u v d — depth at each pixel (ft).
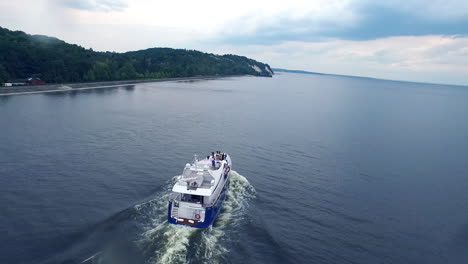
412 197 141.90
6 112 266.77
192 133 234.79
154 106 358.43
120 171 144.15
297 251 91.50
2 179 127.13
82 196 115.65
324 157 192.85
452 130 327.47
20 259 77.92
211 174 107.34
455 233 112.16
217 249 87.76
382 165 185.68
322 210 120.78
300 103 490.49
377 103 577.02
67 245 84.48
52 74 493.77
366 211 123.54
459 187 158.30
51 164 147.95
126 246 84.79
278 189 137.18
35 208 104.47
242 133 245.24
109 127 235.40
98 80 589.73
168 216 94.53
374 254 94.73
